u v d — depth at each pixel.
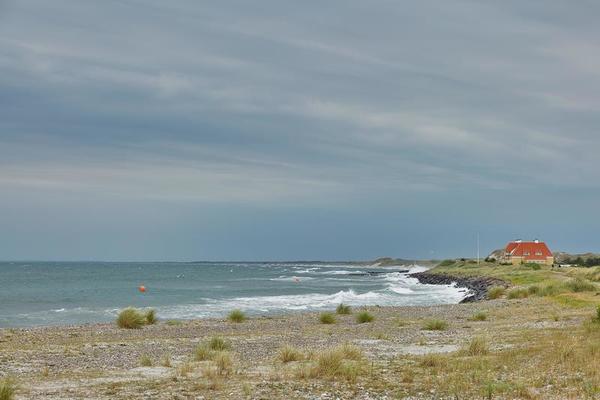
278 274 178.88
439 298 77.94
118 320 36.62
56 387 15.23
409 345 25.20
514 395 13.20
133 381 16.23
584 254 190.75
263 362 20.36
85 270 194.00
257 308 59.09
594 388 13.54
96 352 24.02
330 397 13.39
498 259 180.25
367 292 90.00
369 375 16.64
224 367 18.38
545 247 155.38
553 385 14.23
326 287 104.44
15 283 105.38
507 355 19.47
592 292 55.41
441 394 13.62
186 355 23.16
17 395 13.91
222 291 88.44
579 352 18.91
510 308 45.00
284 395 13.65
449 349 23.45
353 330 33.19
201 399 13.25
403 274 192.12
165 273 171.88
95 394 13.99
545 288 59.12
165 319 45.75
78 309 56.72
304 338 28.91
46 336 31.53
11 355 22.70
